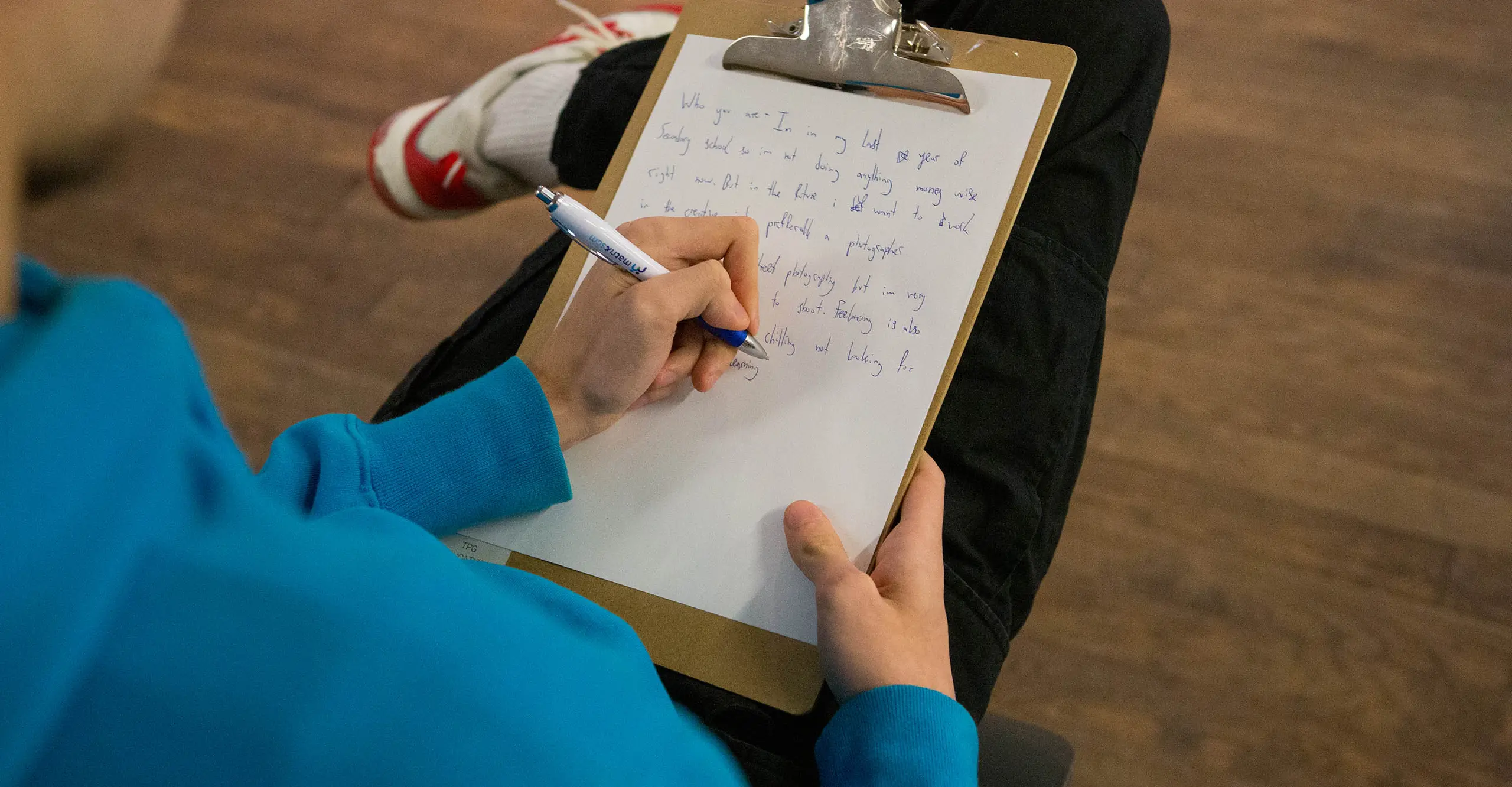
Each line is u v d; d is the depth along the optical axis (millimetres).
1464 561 1210
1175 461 1300
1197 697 1201
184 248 1576
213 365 1505
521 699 316
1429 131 1412
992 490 669
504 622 334
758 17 724
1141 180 1443
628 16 1324
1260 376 1322
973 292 638
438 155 1163
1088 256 709
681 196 707
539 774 310
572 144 968
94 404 231
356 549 308
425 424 581
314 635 276
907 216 663
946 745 487
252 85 1672
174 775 257
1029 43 671
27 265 254
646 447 653
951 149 667
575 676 346
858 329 650
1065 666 1235
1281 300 1354
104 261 1573
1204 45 1508
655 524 639
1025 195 719
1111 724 1206
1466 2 1476
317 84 1665
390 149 1221
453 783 293
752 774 601
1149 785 1177
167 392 255
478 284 1529
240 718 262
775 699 596
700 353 649
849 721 512
